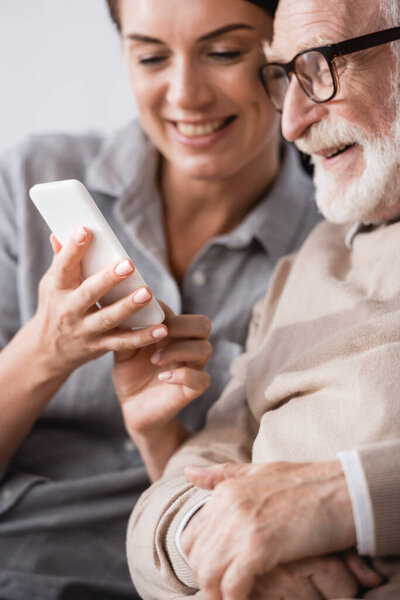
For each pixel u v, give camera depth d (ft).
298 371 3.76
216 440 4.25
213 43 4.64
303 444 3.52
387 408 3.26
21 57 7.79
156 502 3.82
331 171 3.98
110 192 5.48
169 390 4.18
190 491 3.64
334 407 3.51
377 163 3.78
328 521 2.96
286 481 3.10
